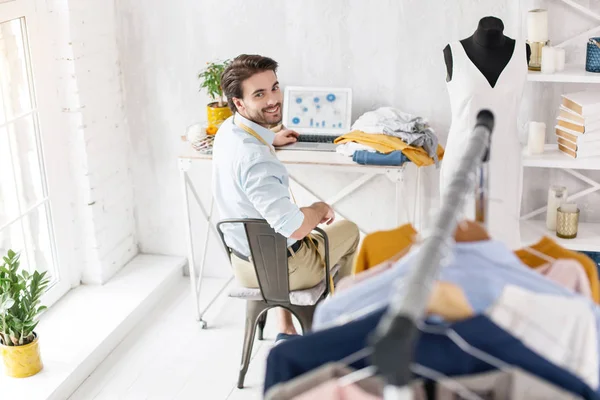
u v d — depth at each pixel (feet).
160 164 13.57
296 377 4.63
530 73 10.46
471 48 10.02
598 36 11.00
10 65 11.11
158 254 14.23
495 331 4.30
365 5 11.88
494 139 10.09
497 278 4.85
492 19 9.82
